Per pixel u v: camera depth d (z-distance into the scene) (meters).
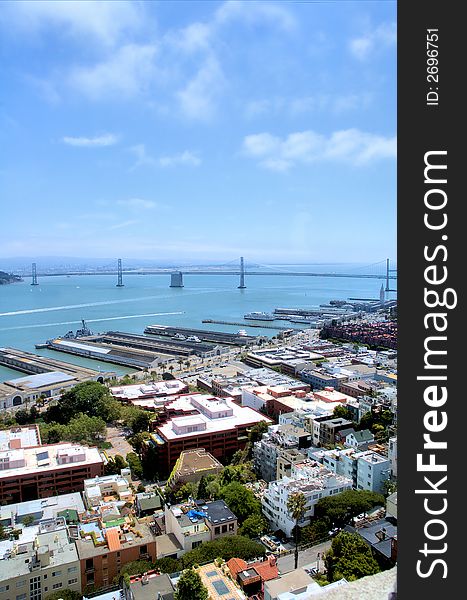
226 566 90.31
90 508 115.00
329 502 109.00
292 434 149.62
